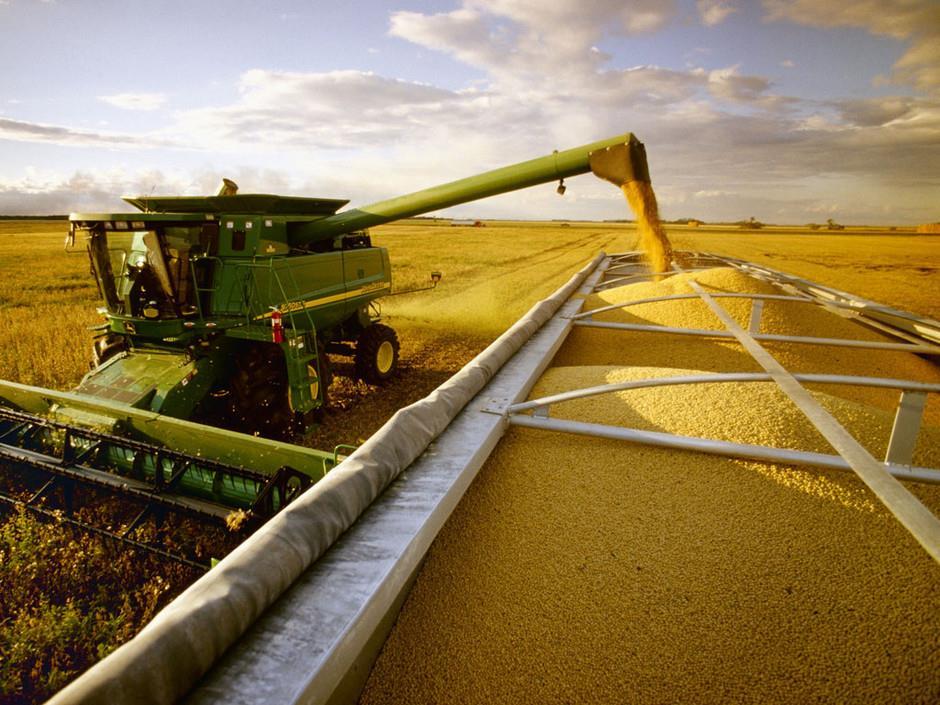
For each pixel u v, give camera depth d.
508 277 19.94
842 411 2.54
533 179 5.32
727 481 2.11
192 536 3.53
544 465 2.35
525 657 1.56
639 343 5.05
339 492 1.62
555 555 1.87
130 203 6.33
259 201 5.69
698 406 2.66
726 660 1.49
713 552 1.81
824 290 7.34
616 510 2.04
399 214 5.84
